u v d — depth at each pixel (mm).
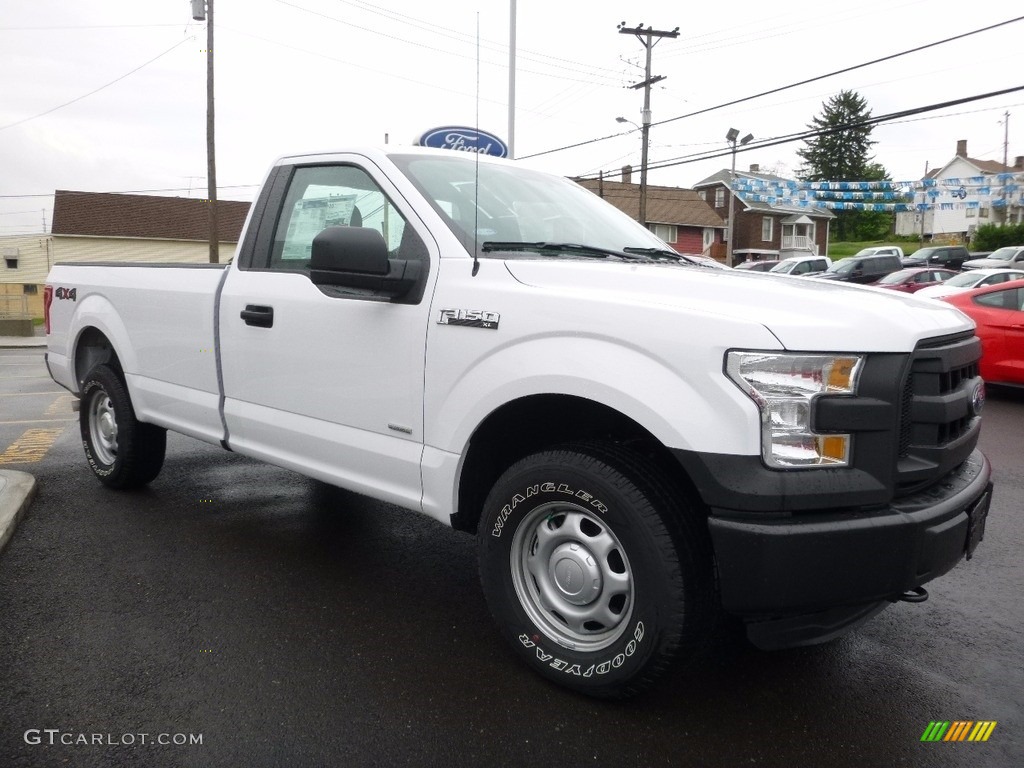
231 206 45938
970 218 72812
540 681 3027
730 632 3504
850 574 2451
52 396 10961
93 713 2766
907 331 2551
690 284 2811
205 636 3342
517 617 3014
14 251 44344
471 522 3303
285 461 3877
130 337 4879
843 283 3361
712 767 2541
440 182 3600
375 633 3402
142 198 44594
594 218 4062
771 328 2475
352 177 3758
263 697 2887
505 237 3482
